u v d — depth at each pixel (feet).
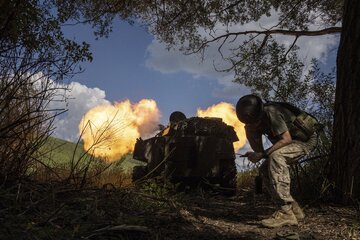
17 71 14.40
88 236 11.82
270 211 19.21
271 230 15.85
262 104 16.08
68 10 21.31
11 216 11.68
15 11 14.34
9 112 14.32
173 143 28.63
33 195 14.12
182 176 28.32
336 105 21.31
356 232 15.75
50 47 15.23
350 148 20.29
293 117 16.35
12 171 14.48
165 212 16.25
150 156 29.40
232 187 28.04
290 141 15.81
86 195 15.33
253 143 16.79
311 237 15.07
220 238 14.34
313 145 16.49
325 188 20.06
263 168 16.80
